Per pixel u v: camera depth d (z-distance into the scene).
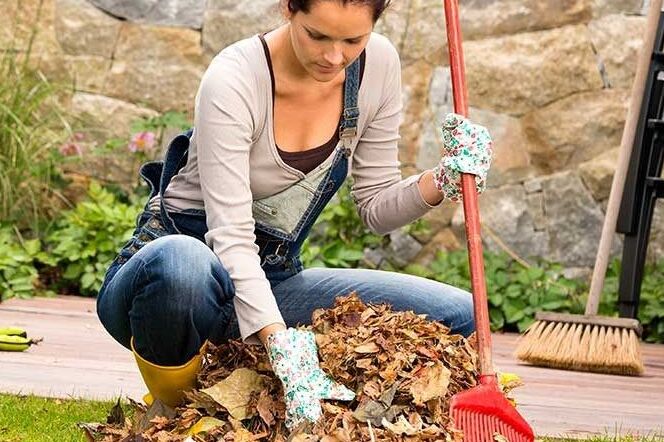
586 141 7.51
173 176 3.57
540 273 7.26
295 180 3.46
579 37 7.48
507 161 7.58
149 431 3.24
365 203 3.74
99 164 7.84
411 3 7.62
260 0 7.73
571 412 4.79
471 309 3.76
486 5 7.53
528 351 6.06
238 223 3.28
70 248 7.32
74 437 3.77
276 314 3.22
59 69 7.82
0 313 6.47
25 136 7.50
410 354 3.18
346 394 3.09
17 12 7.79
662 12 6.61
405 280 3.77
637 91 6.43
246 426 3.20
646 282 7.23
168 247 3.25
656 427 4.56
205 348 3.43
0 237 7.30
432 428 3.00
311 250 7.26
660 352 6.68
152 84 7.82
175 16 7.79
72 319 6.38
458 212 7.61
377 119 3.61
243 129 3.29
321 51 3.05
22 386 4.60
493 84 7.54
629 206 6.49
